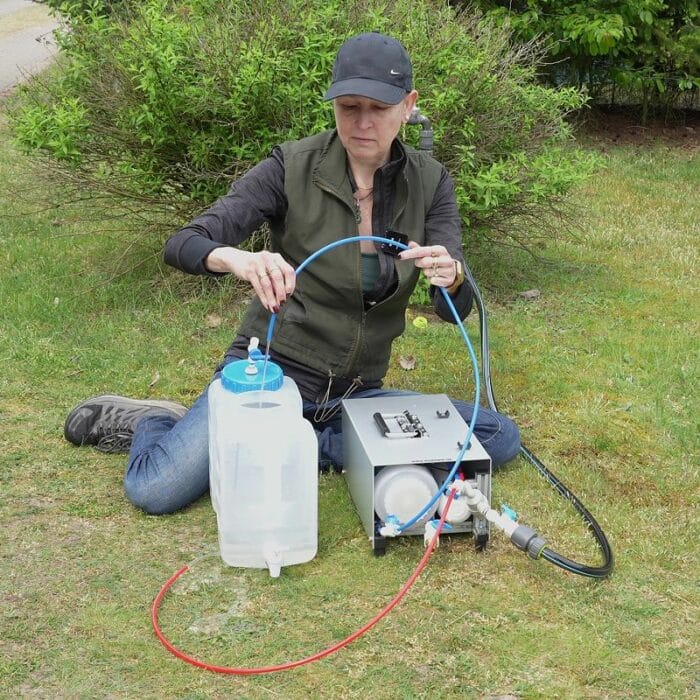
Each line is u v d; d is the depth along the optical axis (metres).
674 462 3.33
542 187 4.78
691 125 9.25
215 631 2.44
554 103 5.27
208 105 4.37
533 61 5.62
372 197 2.90
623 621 2.51
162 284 4.81
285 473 2.62
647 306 4.82
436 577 2.66
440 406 2.99
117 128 4.66
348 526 2.88
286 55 4.41
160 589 2.59
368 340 3.02
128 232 5.38
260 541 2.66
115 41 4.80
